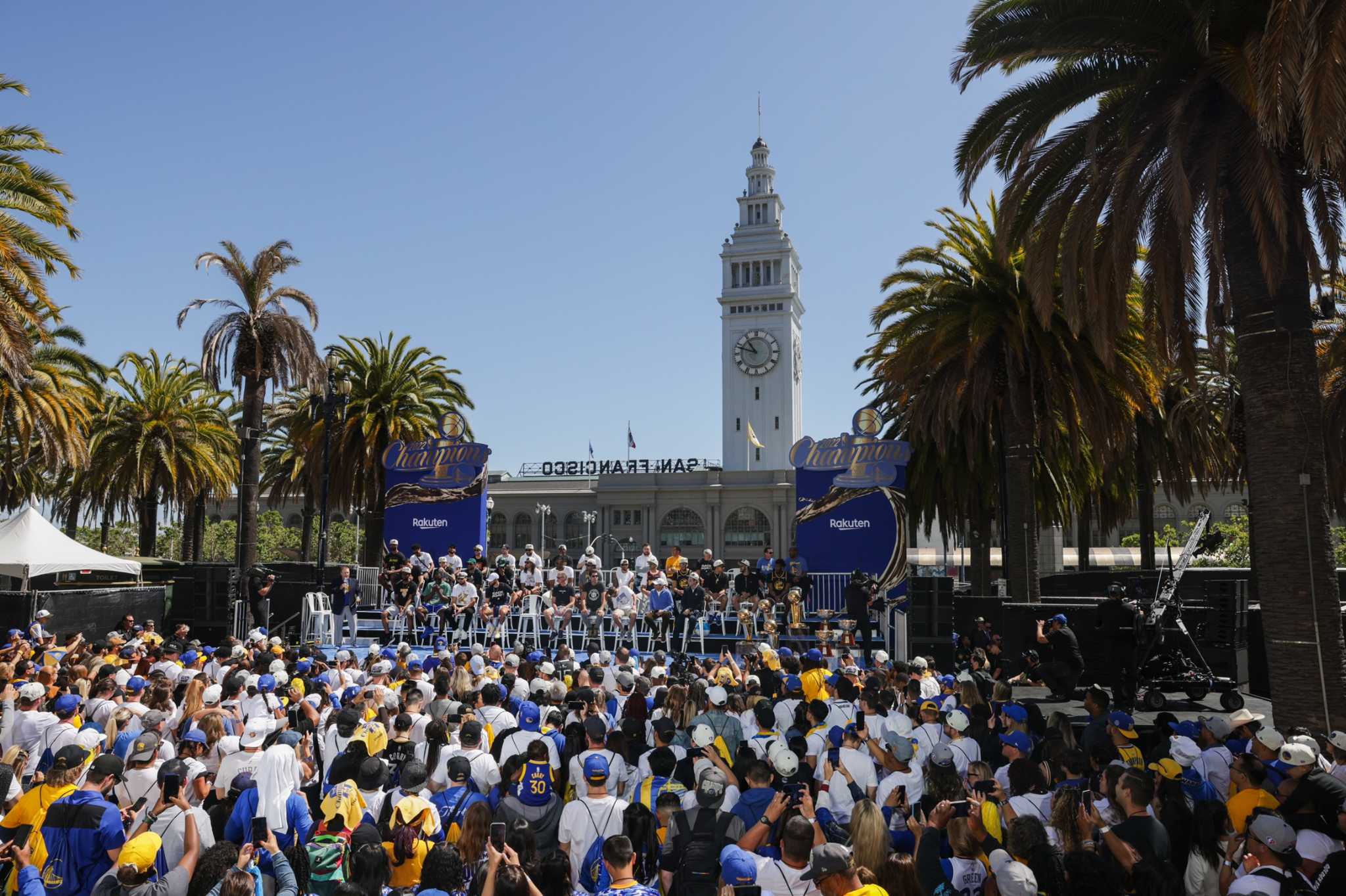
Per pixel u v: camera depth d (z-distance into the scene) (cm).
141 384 4153
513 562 2547
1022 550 2288
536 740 723
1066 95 1521
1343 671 1180
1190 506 7519
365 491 3491
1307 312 1252
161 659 1306
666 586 2320
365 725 838
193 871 580
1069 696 1534
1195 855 655
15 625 2339
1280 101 995
